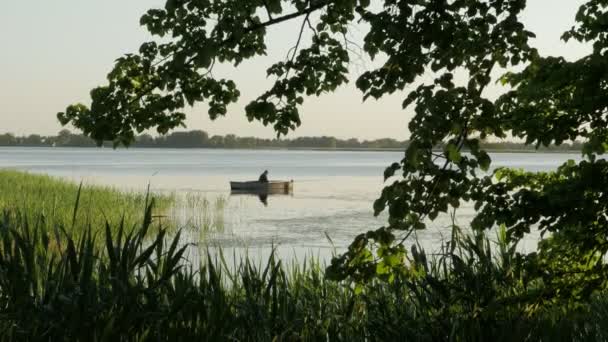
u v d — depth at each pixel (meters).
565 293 23.39
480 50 20.30
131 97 26.75
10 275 19.95
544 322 22.72
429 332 22.98
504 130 21.97
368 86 21.42
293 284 32.69
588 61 18.47
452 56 20.66
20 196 92.94
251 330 23.03
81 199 106.56
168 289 21.56
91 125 26.03
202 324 20.89
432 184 21.03
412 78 21.03
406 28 20.39
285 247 76.19
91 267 19.61
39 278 22.55
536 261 23.94
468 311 23.44
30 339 18.80
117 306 19.50
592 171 20.73
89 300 19.08
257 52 27.05
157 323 19.92
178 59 23.92
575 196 20.52
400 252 22.56
